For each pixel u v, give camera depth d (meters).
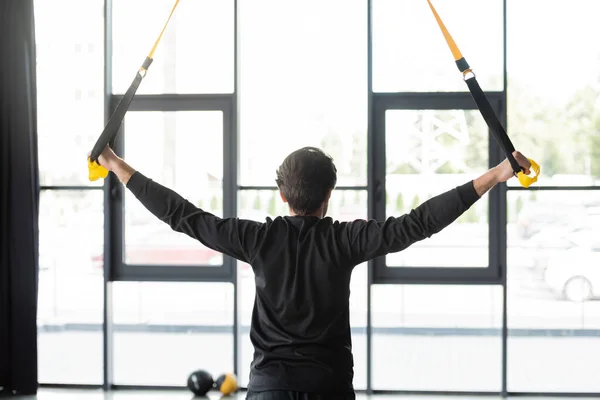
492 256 4.82
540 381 4.82
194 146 4.98
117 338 5.11
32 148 4.84
